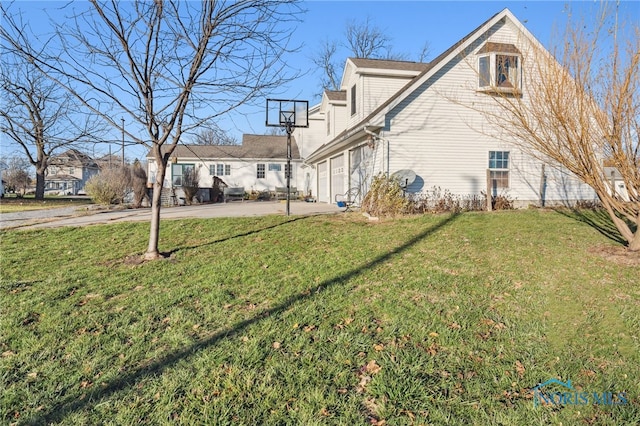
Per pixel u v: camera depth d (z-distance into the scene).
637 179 5.68
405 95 11.48
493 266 5.68
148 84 6.10
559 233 7.71
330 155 17.39
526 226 8.42
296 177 27.28
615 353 3.22
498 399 2.63
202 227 9.05
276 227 8.94
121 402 2.66
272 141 29.97
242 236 8.12
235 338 3.58
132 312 4.29
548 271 5.40
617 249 6.34
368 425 2.39
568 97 5.91
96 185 17.14
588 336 3.52
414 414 2.49
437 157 11.95
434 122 11.92
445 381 2.84
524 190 12.54
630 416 2.45
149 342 3.57
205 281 5.35
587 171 6.08
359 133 11.97
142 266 6.18
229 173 26.56
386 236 7.76
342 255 6.46
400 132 11.73
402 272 5.48
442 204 11.45
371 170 12.27
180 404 2.62
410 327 3.72
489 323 3.81
